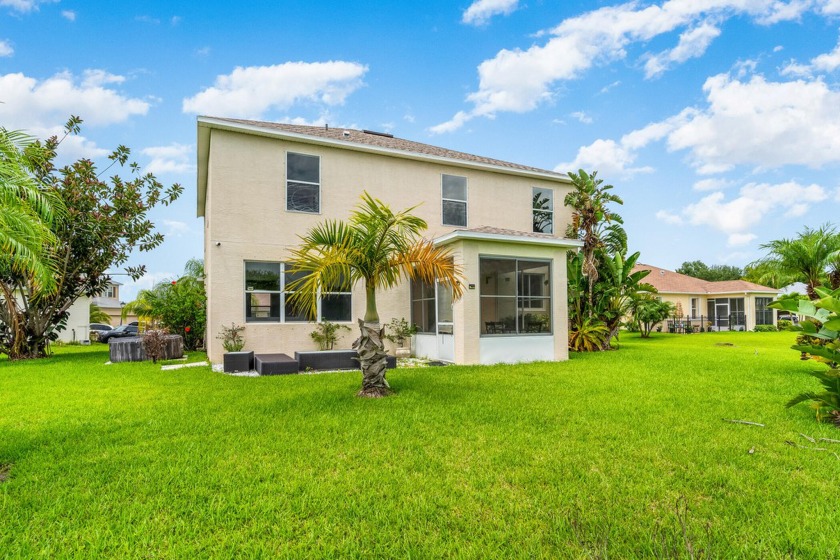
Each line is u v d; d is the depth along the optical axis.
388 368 10.23
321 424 5.36
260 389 7.62
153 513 3.17
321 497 3.41
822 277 11.48
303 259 6.83
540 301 12.30
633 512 3.15
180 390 7.55
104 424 5.41
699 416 5.76
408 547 2.74
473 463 4.10
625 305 15.98
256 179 11.92
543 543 2.78
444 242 11.59
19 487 3.59
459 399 6.75
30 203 5.05
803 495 3.43
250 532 2.92
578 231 15.82
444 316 11.95
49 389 7.72
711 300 34.47
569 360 11.92
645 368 10.20
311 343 12.23
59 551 2.71
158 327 15.61
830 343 5.77
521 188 15.79
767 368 10.17
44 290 5.51
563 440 4.76
